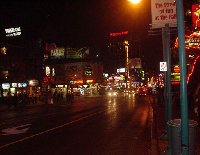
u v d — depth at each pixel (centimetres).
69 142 1552
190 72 1753
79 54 10506
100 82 10750
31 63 6588
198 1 1752
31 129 2041
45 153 1293
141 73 12988
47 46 7019
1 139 1631
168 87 1380
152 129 1956
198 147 1203
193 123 709
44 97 6469
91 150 1355
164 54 1431
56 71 9269
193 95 1819
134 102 5834
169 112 1374
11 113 3691
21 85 6209
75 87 9638
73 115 3144
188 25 1730
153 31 1421
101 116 3017
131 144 1497
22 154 1272
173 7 1122
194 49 1692
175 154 705
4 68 5872
